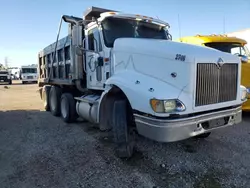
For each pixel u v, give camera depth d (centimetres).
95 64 535
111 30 498
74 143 491
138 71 399
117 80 399
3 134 565
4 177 347
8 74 3070
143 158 408
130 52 418
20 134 564
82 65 611
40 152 443
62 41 698
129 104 396
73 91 704
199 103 342
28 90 2027
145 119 337
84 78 615
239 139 498
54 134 559
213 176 340
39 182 332
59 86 792
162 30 552
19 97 1437
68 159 409
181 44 390
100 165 383
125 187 316
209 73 349
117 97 417
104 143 488
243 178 333
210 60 348
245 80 649
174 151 437
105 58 489
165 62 359
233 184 318
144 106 336
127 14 502
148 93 337
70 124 663
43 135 552
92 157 416
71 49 624
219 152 428
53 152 442
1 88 2272
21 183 330
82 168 374
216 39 743
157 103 321
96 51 523
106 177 344
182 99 329
